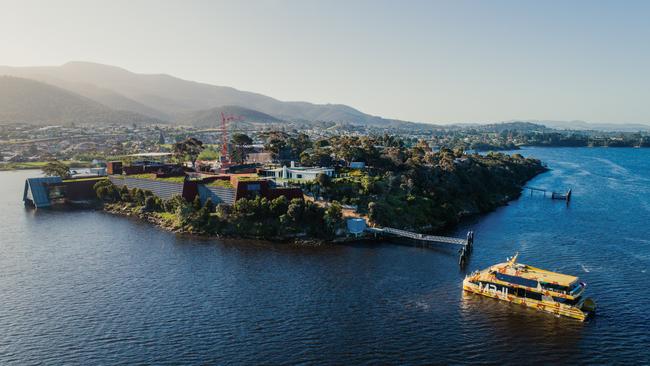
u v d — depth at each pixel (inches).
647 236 6692.9
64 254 6097.4
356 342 3627.0
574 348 3543.3
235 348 3538.4
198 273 5236.2
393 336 3725.4
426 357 3417.8
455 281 4940.9
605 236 6717.5
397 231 6535.4
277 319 4030.5
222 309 4242.1
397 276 5088.6
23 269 5467.5
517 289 4347.9
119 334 3779.5
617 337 3708.2
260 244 6446.9
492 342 3631.9
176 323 3966.5
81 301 4466.0
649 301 4362.7
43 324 3973.9
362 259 5708.7
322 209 6924.2
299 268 5374.0
